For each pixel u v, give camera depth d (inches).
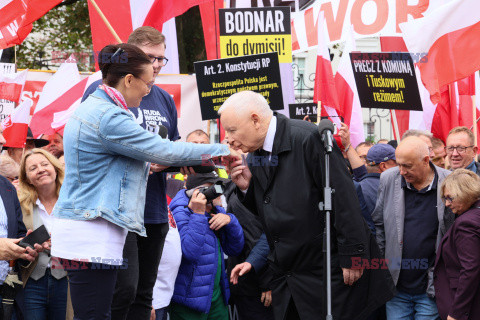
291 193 164.1
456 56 278.4
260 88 214.7
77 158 134.7
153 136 136.0
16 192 200.5
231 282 219.9
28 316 195.9
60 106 300.4
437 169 211.0
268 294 215.5
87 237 132.9
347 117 322.3
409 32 282.7
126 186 135.8
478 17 277.7
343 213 159.6
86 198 133.9
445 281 199.0
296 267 167.8
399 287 211.8
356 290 164.4
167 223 172.7
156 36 168.6
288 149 163.3
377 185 230.4
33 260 185.3
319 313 165.5
